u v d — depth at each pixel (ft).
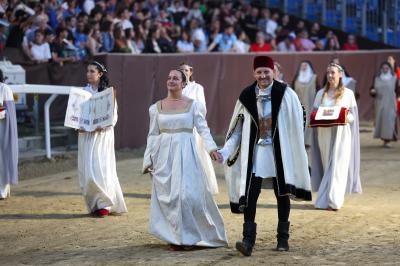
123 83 91.04
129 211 56.18
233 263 39.34
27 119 91.86
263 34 120.37
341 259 39.91
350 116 56.65
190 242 42.39
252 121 41.73
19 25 99.09
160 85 95.81
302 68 95.09
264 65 41.55
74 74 90.84
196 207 42.52
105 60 89.40
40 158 82.33
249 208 41.22
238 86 107.34
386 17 139.03
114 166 54.65
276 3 143.54
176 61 98.12
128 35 104.27
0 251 44.24
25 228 50.67
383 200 60.59
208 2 133.80
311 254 41.27
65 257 42.04
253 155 41.65
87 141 53.57
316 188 58.03
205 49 117.80
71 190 66.54
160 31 111.14
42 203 60.08
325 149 56.80
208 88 103.96
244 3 137.90
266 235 46.62
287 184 40.96
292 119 41.73
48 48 96.63
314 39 130.72
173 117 43.39
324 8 141.49
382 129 96.07
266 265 38.81
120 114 90.94
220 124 106.01
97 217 53.93
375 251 41.81
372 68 122.83
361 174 74.84
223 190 65.77
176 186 42.47
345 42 136.87
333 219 52.19
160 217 43.29
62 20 103.19
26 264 40.60
